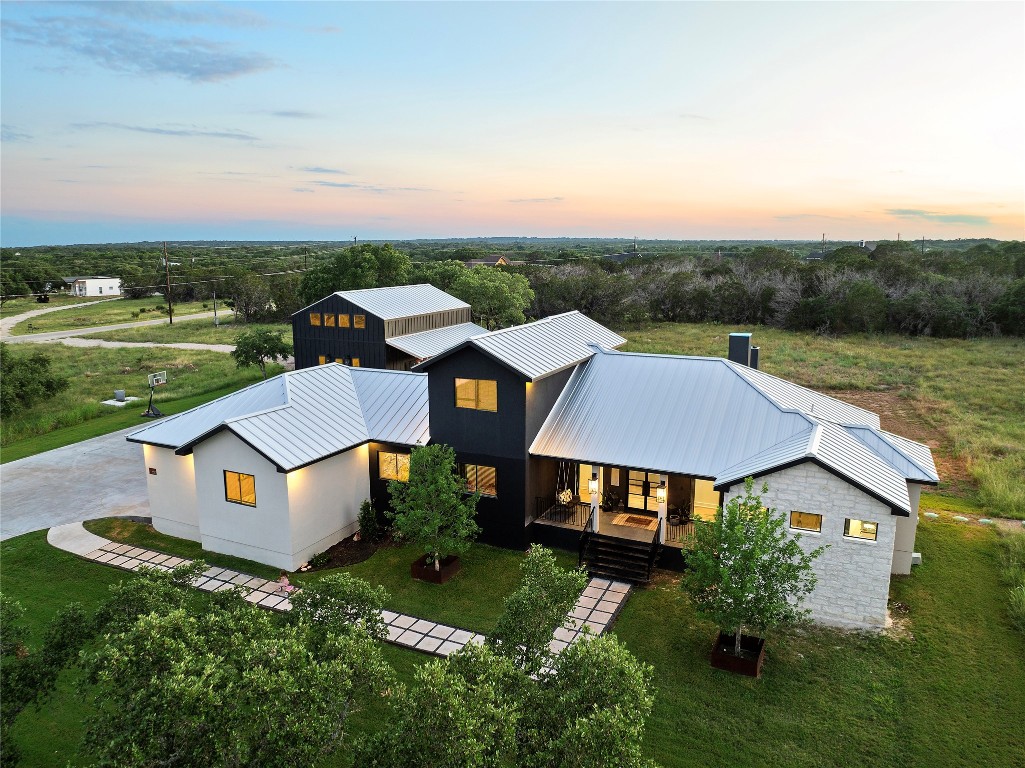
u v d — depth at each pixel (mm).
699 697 13641
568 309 69875
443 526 18922
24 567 19828
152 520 22578
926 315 57156
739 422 19594
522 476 20125
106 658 8750
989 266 68250
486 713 8156
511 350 20375
